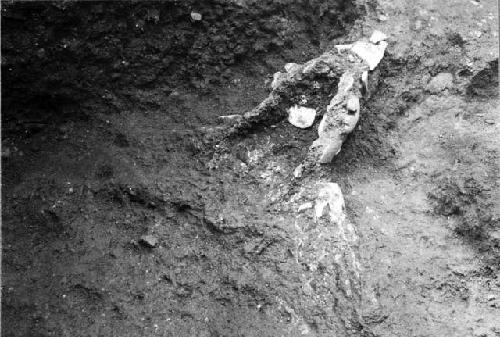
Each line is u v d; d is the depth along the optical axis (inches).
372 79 94.9
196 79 101.6
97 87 97.3
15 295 81.5
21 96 94.0
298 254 83.7
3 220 88.8
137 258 85.7
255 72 103.1
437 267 83.2
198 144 94.3
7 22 87.0
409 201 89.6
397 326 77.5
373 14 101.8
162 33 97.0
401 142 94.6
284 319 79.5
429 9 103.4
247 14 99.2
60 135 97.5
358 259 82.0
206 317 80.2
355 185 91.7
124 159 94.7
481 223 85.2
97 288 82.3
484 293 82.0
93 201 90.9
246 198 89.2
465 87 98.4
